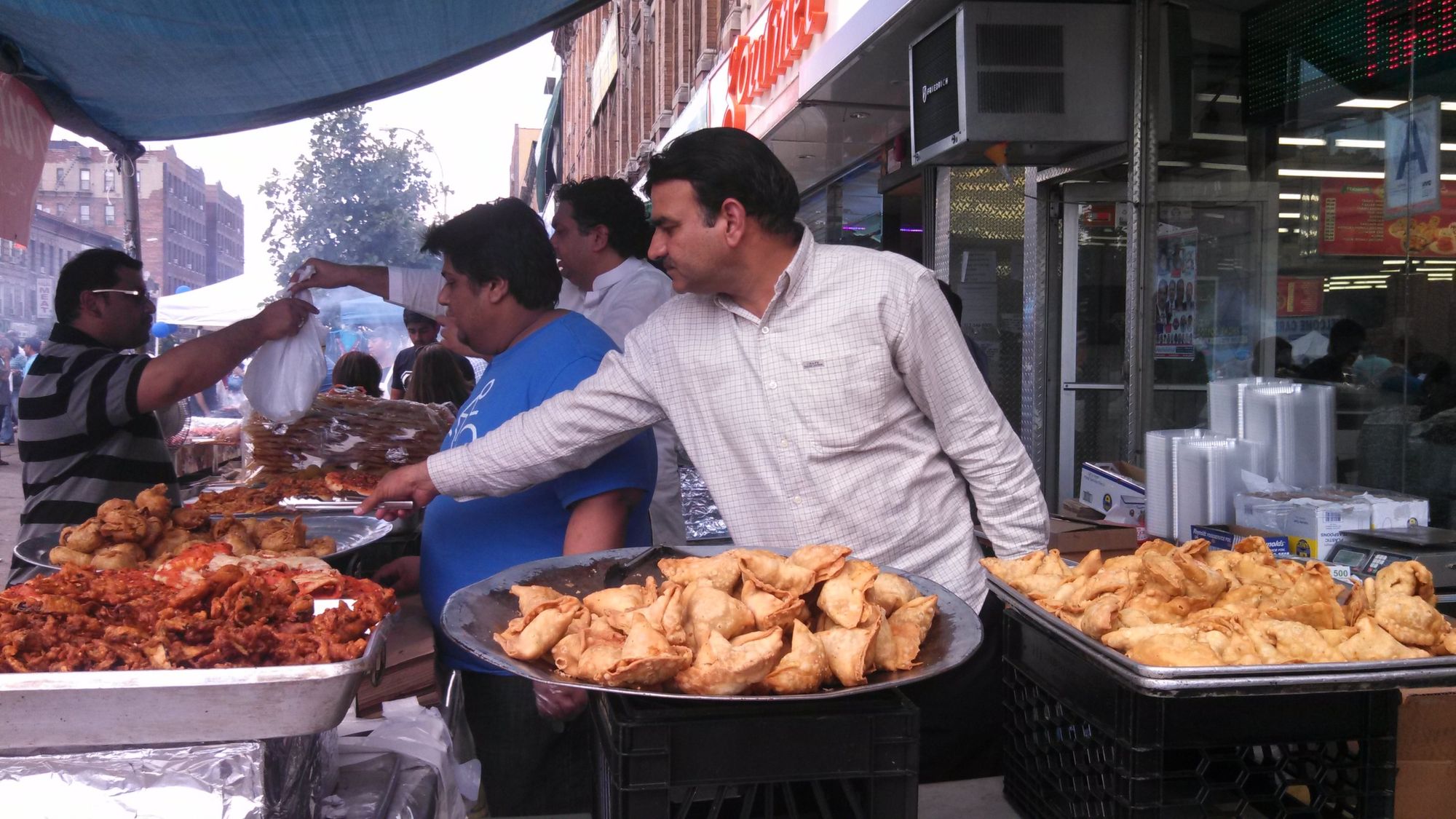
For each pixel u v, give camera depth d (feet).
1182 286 16.11
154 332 39.81
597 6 16.46
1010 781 6.00
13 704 3.95
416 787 5.34
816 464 7.00
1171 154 15.72
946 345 6.97
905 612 4.86
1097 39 15.52
